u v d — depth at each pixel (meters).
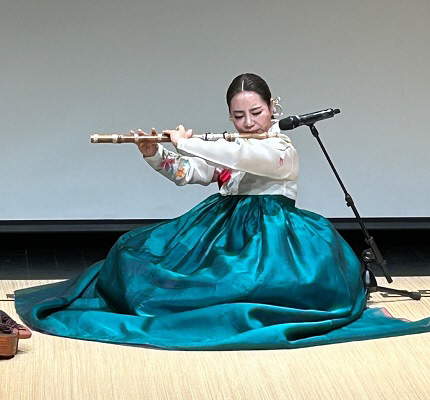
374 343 4.41
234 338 4.30
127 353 4.23
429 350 4.33
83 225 6.69
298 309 4.48
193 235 4.78
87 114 6.62
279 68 6.62
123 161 6.70
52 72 6.55
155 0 6.52
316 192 6.82
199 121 6.66
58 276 5.72
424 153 6.80
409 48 6.65
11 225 6.65
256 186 4.82
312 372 4.06
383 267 5.15
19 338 4.19
